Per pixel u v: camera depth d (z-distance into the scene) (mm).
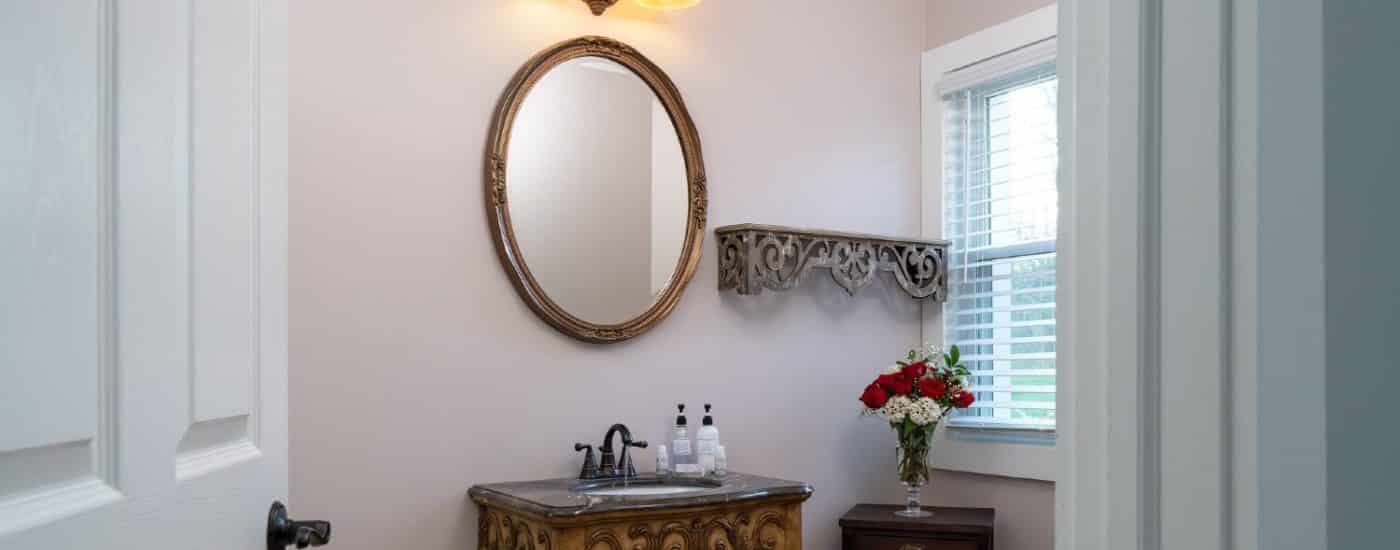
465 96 2877
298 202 2586
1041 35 3486
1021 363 3605
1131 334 798
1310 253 763
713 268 3338
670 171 3230
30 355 776
